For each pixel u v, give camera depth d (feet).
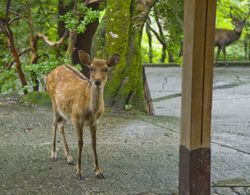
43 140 20.56
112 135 21.68
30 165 17.33
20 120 23.65
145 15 27.50
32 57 32.09
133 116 25.99
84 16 29.35
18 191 14.98
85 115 16.08
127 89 26.94
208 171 13.43
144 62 54.24
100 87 15.66
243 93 37.14
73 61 32.86
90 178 16.25
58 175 16.44
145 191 15.26
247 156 19.38
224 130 24.48
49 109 26.35
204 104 13.14
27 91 30.99
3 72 31.83
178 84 41.73
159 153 19.27
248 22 53.67
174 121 25.55
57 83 17.90
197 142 13.24
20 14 31.65
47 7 33.09
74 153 18.89
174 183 16.02
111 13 26.86
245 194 15.33
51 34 34.81
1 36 33.40
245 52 56.85
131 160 18.29
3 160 17.75
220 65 51.67
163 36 32.86
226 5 50.06
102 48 27.22
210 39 12.92
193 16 12.78
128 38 26.94
